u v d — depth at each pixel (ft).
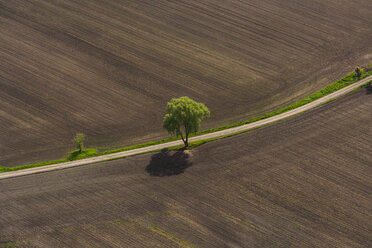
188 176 202.39
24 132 239.71
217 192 192.54
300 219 176.65
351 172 198.29
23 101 260.62
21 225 182.91
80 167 213.87
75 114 250.16
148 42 305.53
